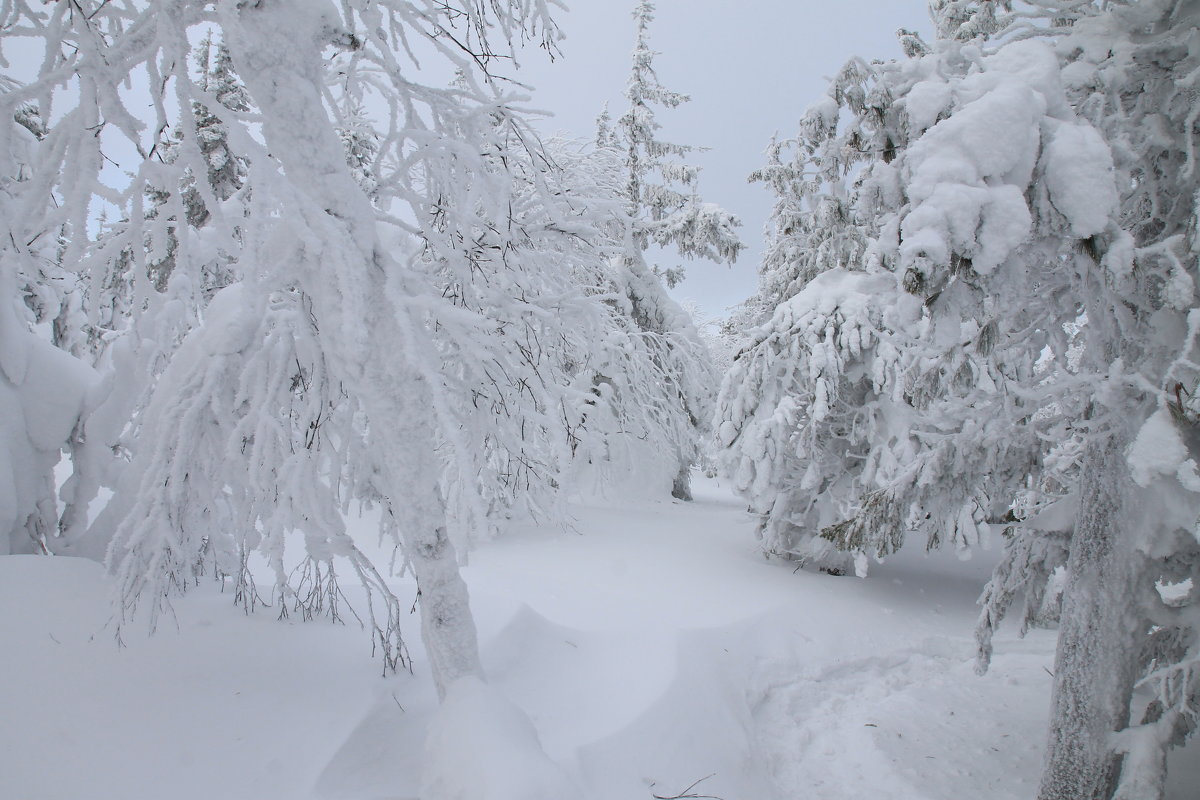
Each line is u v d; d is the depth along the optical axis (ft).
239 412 14.96
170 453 14.65
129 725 12.08
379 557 30.37
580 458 45.34
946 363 17.04
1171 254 11.66
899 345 20.24
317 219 10.94
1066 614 14.48
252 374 14.35
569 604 24.43
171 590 17.69
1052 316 15.31
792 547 32.37
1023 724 19.42
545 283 16.80
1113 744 13.28
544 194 14.98
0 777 10.32
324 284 11.43
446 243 14.93
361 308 10.93
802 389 31.17
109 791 10.54
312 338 13.84
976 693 21.47
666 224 58.34
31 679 12.51
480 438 16.29
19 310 18.93
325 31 11.80
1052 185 11.76
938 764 17.37
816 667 22.40
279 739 12.44
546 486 20.27
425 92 13.79
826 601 27.22
